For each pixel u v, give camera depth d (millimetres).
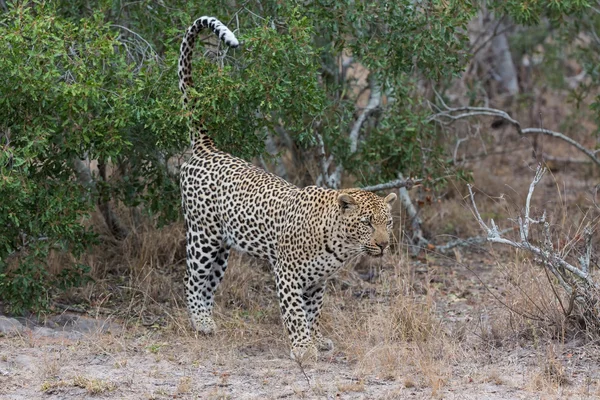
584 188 18422
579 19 17094
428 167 14844
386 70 13203
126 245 13930
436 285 13594
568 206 16953
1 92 10617
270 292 13250
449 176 14930
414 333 10672
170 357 10266
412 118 14406
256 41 11211
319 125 14414
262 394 9031
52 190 11469
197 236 11484
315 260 10273
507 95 22734
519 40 22016
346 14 12531
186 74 11320
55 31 11008
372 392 9055
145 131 12430
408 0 12641
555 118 22125
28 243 11703
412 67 13758
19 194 10758
